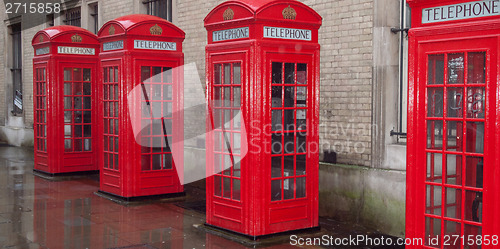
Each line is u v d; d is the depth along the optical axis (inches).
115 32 343.9
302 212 262.5
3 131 734.5
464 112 183.9
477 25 176.6
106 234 265.1
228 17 254.7
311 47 257.9
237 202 255.0
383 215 269.3
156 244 247.1
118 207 331.0
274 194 252.1
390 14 275.7
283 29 248.5
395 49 277.1
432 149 193.8
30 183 416.2
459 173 187.9
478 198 183.3
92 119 452.8
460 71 183.8
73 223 287.9
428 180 195.8
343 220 289.7
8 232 267.0
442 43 186.1
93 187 399.9
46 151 446.0
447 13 184.7
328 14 301.9
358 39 285.7
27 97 679.7
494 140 175.8
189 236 261.7
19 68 716.7
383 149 275.6
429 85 191.6
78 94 445.1
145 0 478.3
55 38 427.8
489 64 174.9
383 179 268.5
